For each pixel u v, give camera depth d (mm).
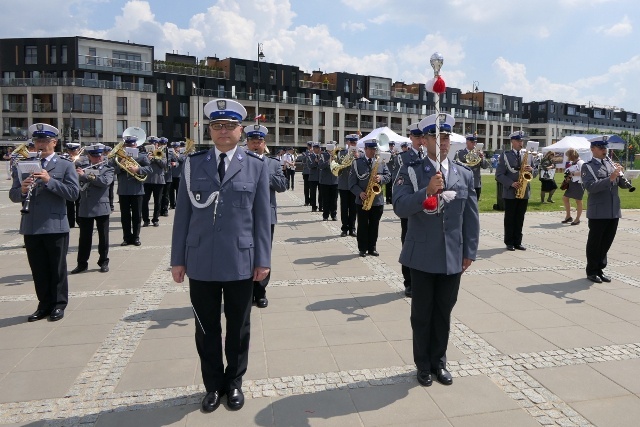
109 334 5152
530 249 9359
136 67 52062
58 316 5598
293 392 3877
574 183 12391
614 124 98875
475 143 12109
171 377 4164
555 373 4148
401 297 6336
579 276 7328
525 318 5496
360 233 8734
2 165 44375
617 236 10734
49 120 49594
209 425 3434
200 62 60156
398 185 4055
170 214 15094
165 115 53812
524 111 88812
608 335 4992
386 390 3898
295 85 60812
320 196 15578
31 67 50531
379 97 67625
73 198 5719
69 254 9156
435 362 4035
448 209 3889
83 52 50156
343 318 5547
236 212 3586
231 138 3625
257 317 5598
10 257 8977
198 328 3713
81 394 3895
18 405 3734
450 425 3398
